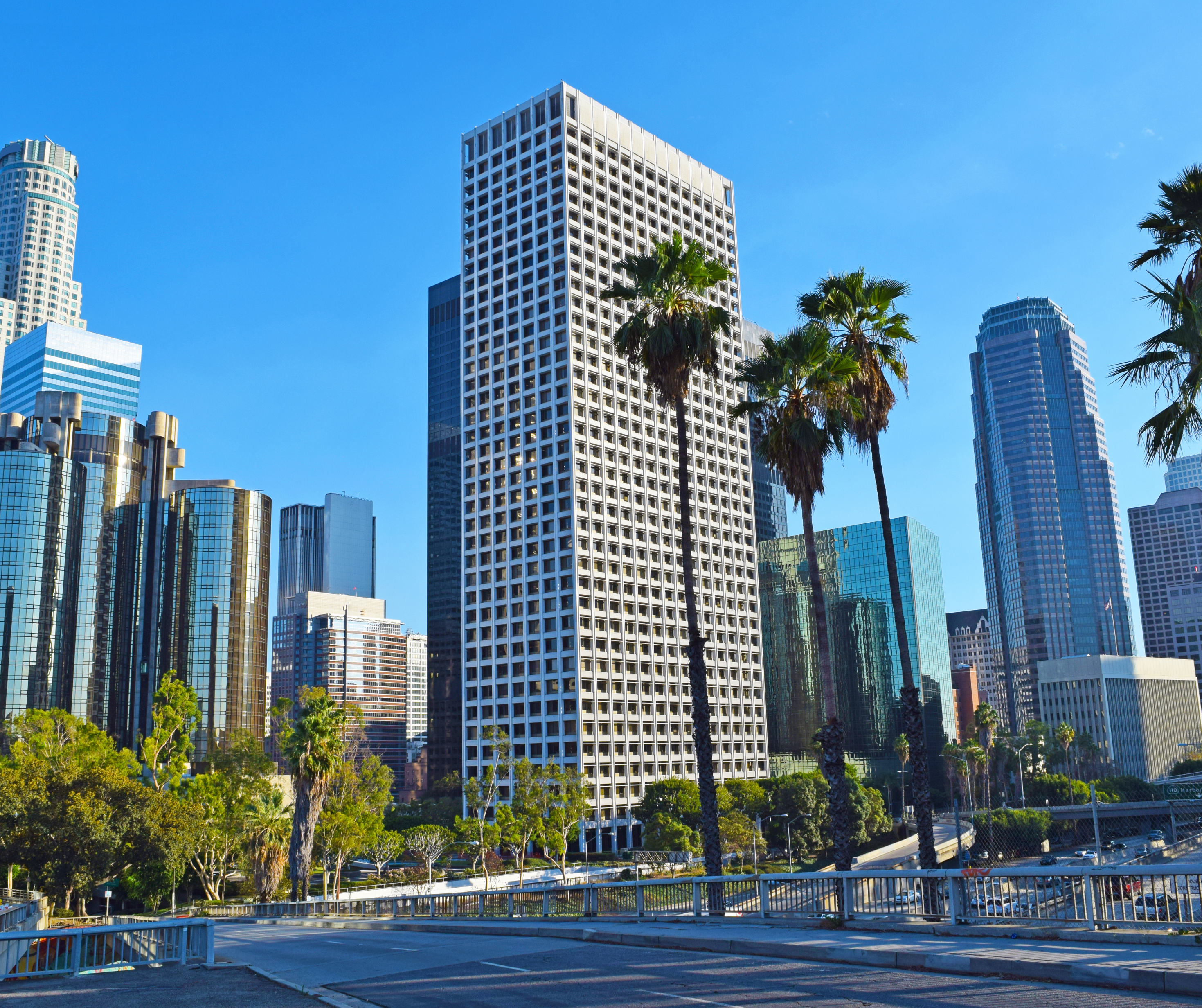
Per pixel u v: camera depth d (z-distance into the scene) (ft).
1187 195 79.00
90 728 289.94
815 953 59.67
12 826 211.41
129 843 224.74
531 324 532.73
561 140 539.29
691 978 54.49
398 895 286.46
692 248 122.93
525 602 504.43
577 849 453.99
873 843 512.22
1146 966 46.24
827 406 118.52
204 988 60.13
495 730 413.39
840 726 112.78
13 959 72.38
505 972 62.28
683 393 121.90
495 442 534.37
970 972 51.62
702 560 556.92
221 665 645.51
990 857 311.06
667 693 516.32
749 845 412.36
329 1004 52.16
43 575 583.17
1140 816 452.35
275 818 276.62
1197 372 72.49
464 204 578.66
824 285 120.67
